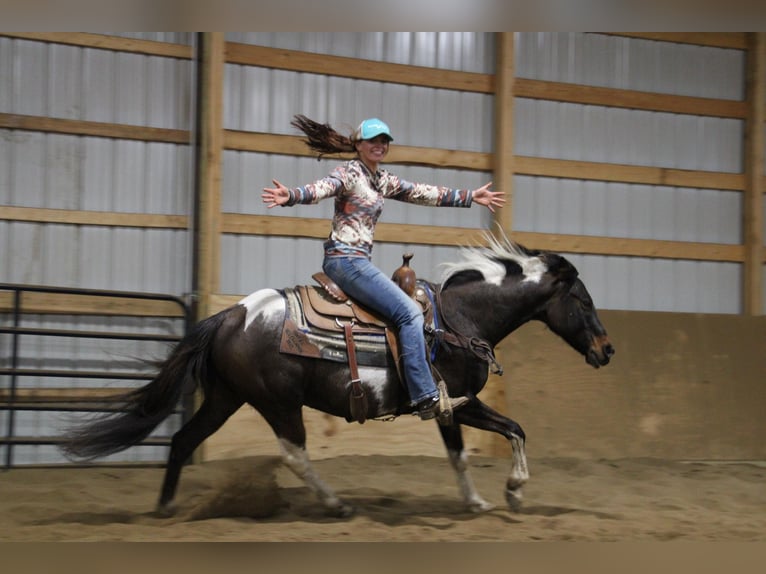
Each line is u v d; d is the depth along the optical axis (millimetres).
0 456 6934
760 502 6117
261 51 7672
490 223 8359
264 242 7680
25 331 6719
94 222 7250
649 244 8812
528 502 5820
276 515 5117
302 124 4930
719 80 9203
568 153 8648
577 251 8555
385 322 4816
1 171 7059
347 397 4770
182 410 7215
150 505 5434
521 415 7754
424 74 8164
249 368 4699
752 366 8562
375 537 4496
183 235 7500
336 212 4859
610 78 8805
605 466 7359
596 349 5266
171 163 7500
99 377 6828
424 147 8156
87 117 7281
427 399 4684
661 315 8453
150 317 7379
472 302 5145
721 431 8258
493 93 8406
